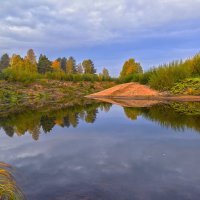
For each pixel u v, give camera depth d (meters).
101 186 3.09
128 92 19.41
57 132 6.49
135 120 8.30
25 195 2.88
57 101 17.30
